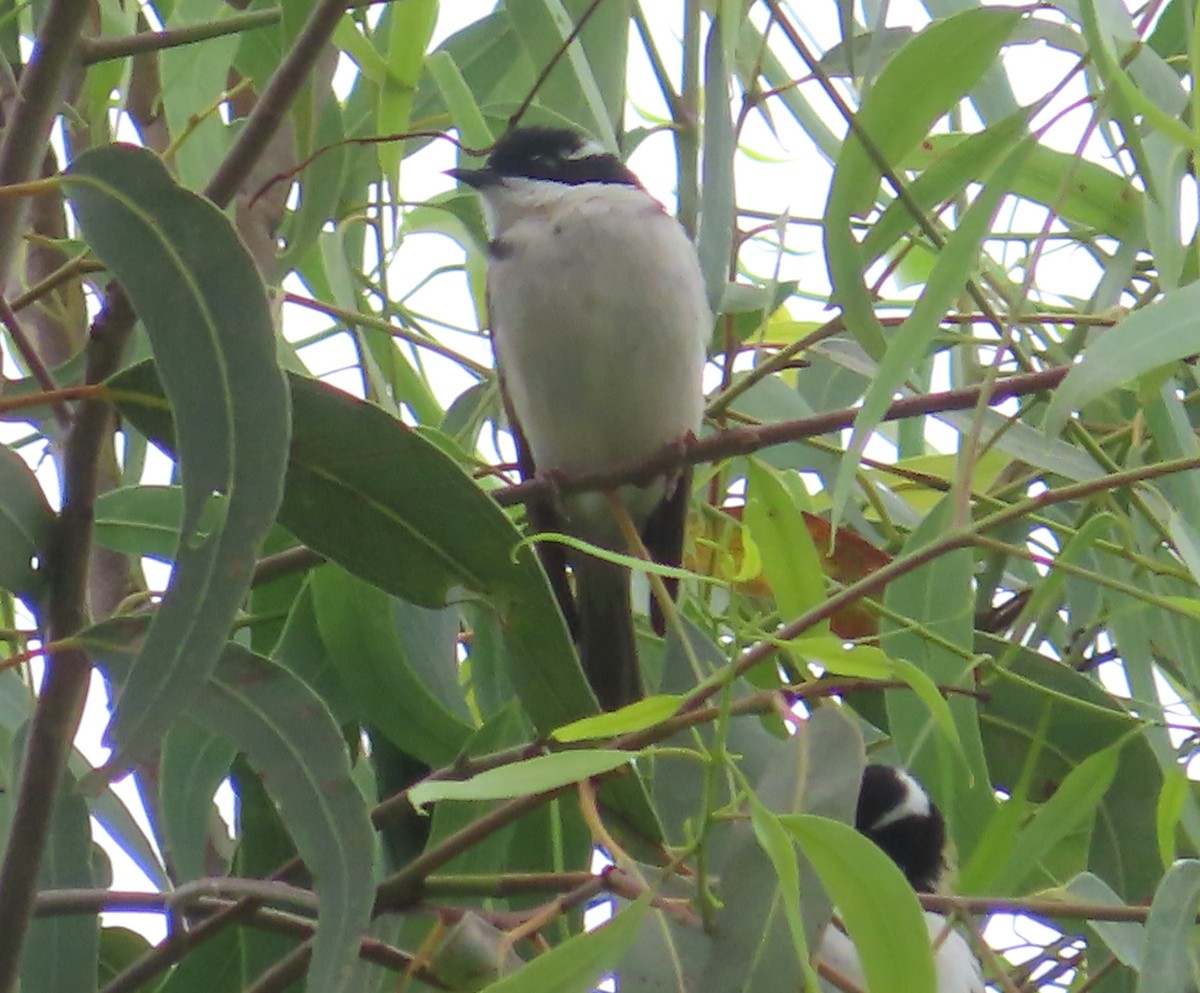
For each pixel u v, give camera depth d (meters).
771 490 5.28
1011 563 8.48
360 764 6.48
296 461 4.80
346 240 7.88
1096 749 6.57
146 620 4.40
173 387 4.21
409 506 4.84
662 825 5.56
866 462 7.54
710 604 7.30
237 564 4.11
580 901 4.58
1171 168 5.62
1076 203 7.05
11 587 4.47
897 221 5.60
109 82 6.87
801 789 4.54
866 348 5.33
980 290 6.70
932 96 5.34
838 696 6.64
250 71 7.41
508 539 4.85
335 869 4.47
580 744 5.15
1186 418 6.55
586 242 8.00
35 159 4.50
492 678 6.60
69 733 4.46
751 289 7.48
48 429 6.67
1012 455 7.32
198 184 7.04
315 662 6.32
